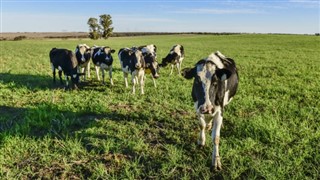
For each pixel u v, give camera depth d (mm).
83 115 5273
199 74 3254
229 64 3920
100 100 6113
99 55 7883
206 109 3098
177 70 10820
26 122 4727
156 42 35188
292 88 7277
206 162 3541
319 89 7082
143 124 4750
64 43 32344
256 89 7223
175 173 3361
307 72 9844
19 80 8422
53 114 5094
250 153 3738
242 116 5125
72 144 3914
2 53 18422
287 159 3518
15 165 3539
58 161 3617
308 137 4098
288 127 4527
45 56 16391
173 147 3879
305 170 3350
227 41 33500
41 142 4043
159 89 7309
